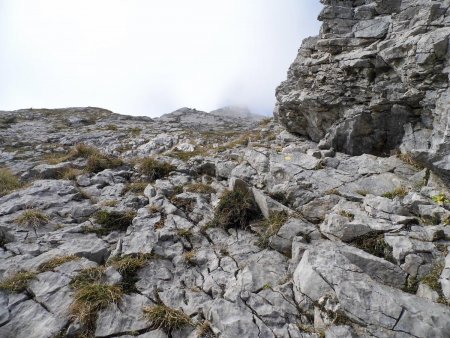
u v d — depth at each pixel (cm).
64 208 1108
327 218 901
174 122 4047
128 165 1517
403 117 1184
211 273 830
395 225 814
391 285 693
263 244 919
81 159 1641
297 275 743
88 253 878
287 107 1545
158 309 693
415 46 1041
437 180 966
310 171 1134
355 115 1262
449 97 991
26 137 2734
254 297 715
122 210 1081
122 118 4094
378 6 1298
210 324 659
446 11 1073
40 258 848
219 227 1019
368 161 1161
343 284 657
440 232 757
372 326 587
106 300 708
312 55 1486
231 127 3791
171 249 919
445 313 581
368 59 1196
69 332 645
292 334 625
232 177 1191
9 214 1045
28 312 689
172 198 1169
